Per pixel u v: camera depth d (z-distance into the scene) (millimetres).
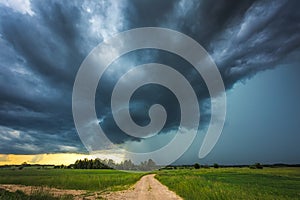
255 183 32375
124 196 19484
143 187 28953
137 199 17594
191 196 17594
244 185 28125
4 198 13047
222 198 15883
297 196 19719
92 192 22859
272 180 38375
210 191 18406
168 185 30250
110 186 30125
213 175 54312
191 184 24500
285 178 43062
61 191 23391
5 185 29688
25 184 30641
